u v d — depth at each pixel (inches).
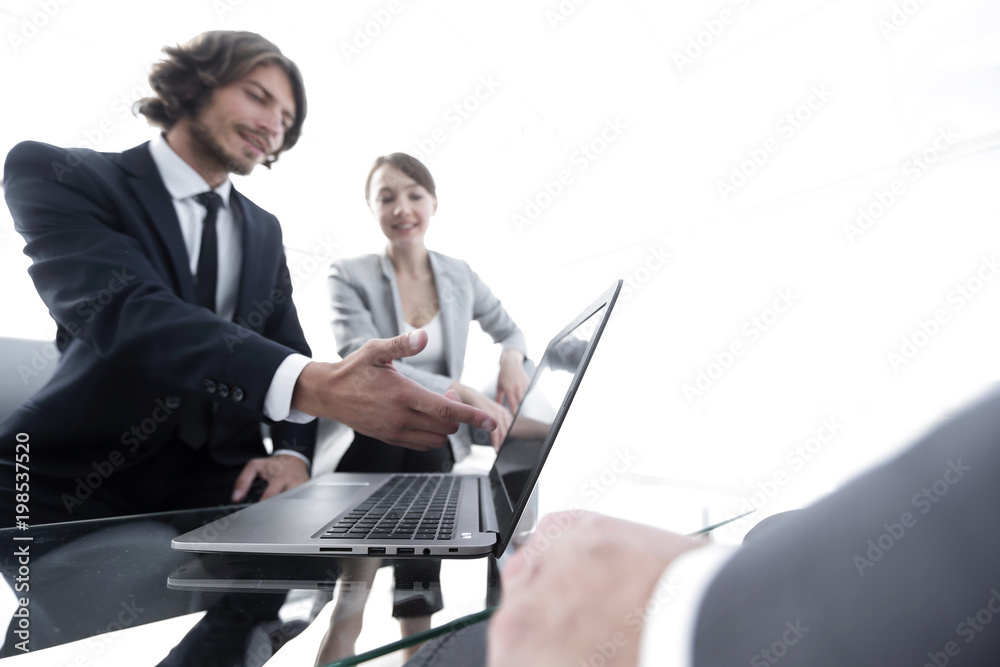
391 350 26.4
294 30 97.0
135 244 41.1
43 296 37.1
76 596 13.7
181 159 47.2
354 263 76.7
